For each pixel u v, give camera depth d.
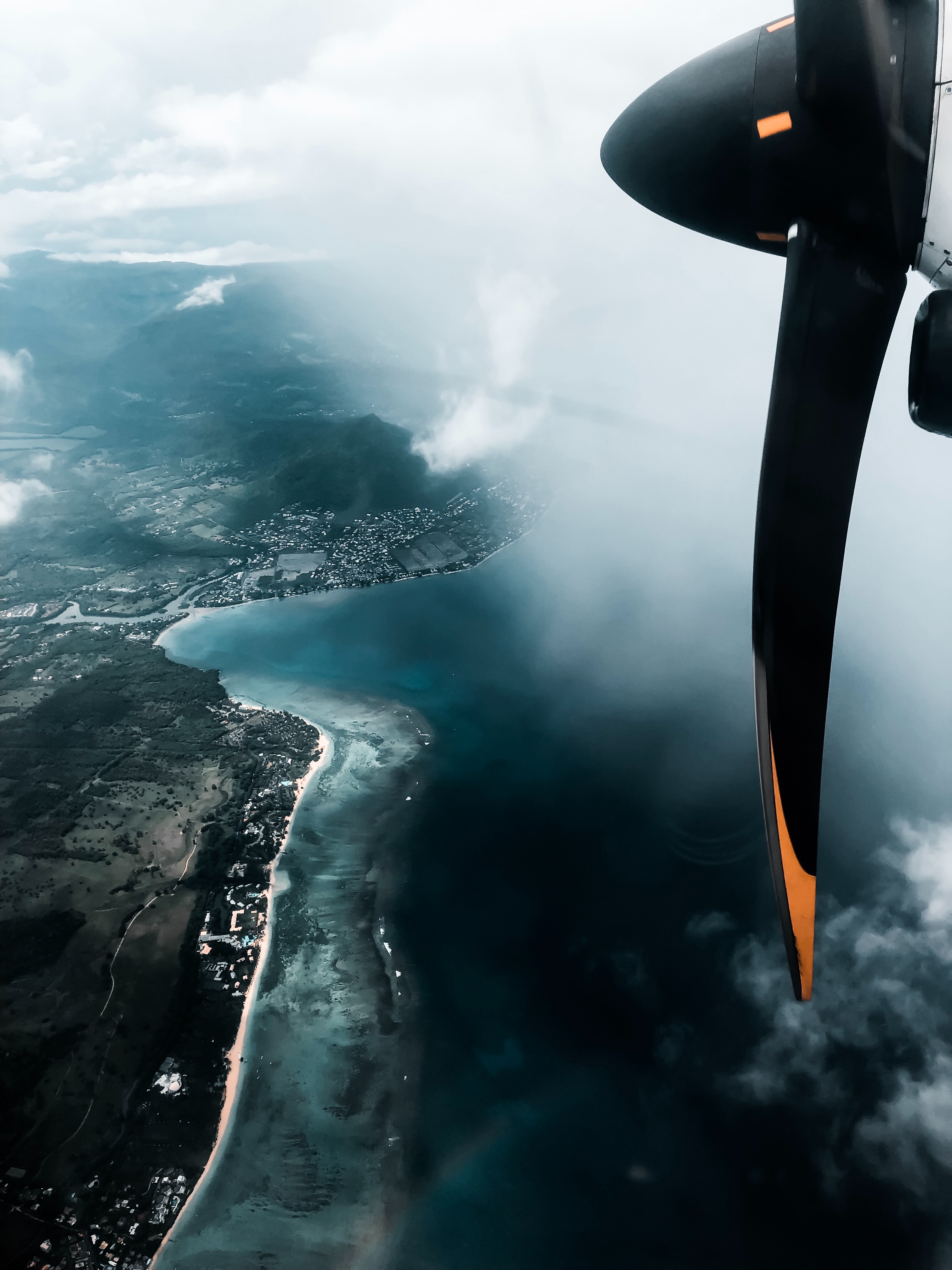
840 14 3.92
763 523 4.29
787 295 4.50
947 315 4.48
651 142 5.23
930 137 3.98
